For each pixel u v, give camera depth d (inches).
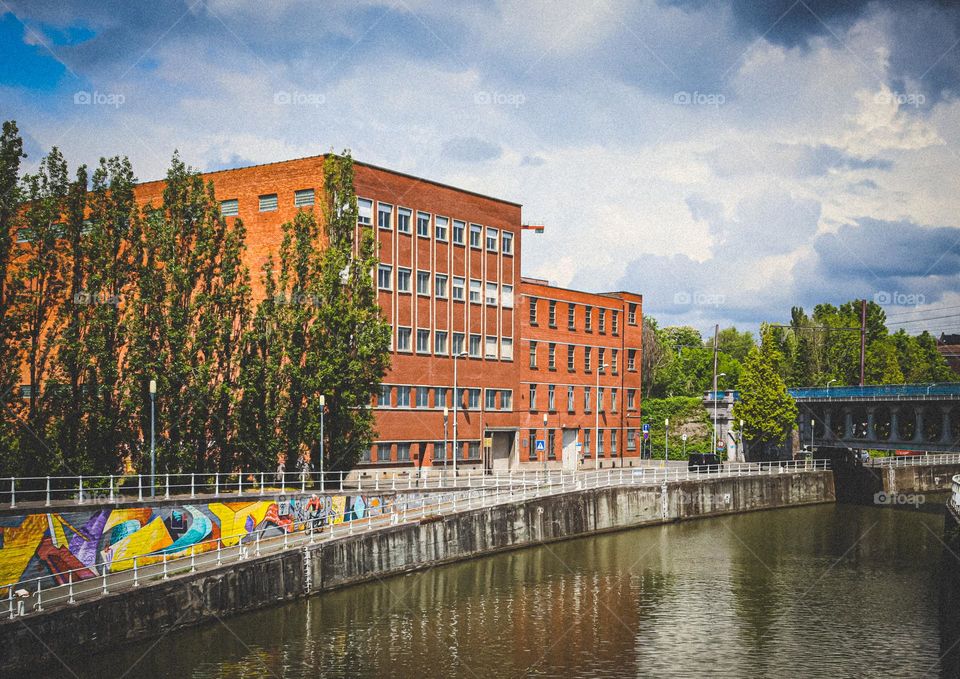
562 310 3937.0
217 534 1958.7
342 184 2650.1
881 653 1733.5
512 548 2645.2
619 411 4306.1
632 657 1691.7
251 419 2402.8
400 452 3090.6
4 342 2012.8
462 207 3388.3
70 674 1428.4
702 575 2384.4
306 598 1950.1
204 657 1576.0
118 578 1658.5
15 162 2032.5
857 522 3388.3
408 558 2269.9
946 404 3599.9
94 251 2162.9
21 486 1975.9
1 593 1545.3
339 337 2508.6
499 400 3560.5
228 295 2400.3
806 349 5364.2
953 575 1891.0
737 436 4461.1
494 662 1638.8
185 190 2397.9
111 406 2188.7
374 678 1531.7
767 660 1686.8
